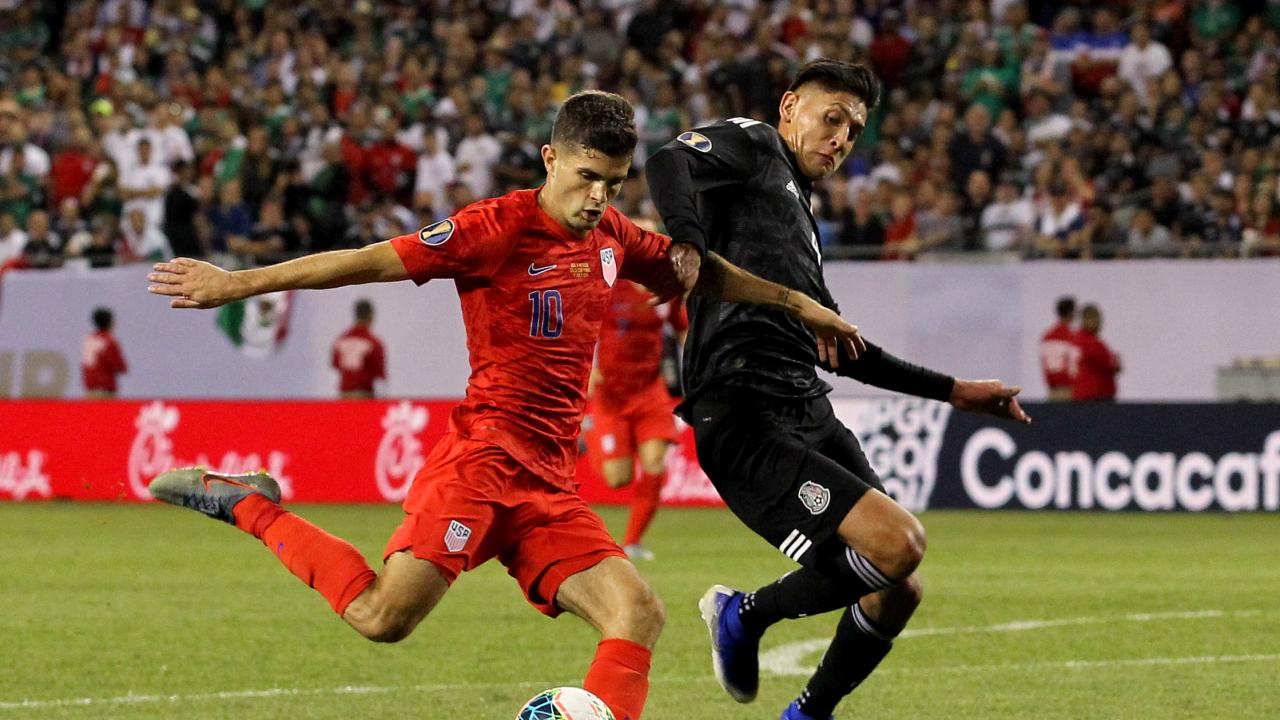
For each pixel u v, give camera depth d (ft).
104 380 204.13
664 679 84.12
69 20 295.89
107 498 199.82
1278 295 183.52
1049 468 185.78
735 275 62.59
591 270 59.21
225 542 156.66
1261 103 232.94
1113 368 186.91
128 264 205.67
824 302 68.13
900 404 189.78
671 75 256.52
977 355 189.16
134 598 115.75
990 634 99.30
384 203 229.25
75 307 205.05
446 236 56.39
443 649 93.61
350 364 199.41
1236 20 253.24
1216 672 85.35
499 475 58.13
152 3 298.56
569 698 54.70
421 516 57.52
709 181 65.82
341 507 191.11
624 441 138.92
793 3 263.70
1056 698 77.87
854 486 62.34
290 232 219.00
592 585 57.93
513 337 58.39
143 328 204.44
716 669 70.74
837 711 74.74
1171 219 208.44
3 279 206.18
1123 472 184.24
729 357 65.92
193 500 60.49
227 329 203.10
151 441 199.31
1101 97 246.88
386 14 280.72
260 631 100.12
